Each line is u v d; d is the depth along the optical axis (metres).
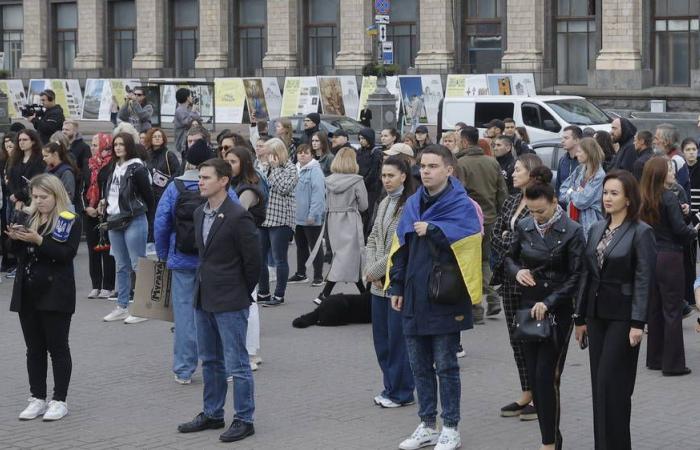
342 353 15.21
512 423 11.91
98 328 17.08
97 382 13.82
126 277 17.64
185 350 13.66
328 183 17.17
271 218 18.47
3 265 21.98
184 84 43.28
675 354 13.94
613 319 10.06
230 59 67.62
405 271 11.05
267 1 65.25
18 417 12.27
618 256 10.02
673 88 51.62
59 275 12.01
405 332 10.95
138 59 70.62
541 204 10.68
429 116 47.44
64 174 19.00
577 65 55.34
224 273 11.25
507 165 19.73
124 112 33.12
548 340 10.66
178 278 13.52
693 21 51.47
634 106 52.44
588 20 54.69
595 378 10.21
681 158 17.69
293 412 12.36
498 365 14.45
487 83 47.09
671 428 11.66
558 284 10.69
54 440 11.41
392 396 12.54
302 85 50.00
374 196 21.12
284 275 18.78
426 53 59.41
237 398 11.38
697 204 19.67
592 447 11.15
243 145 17.06
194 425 11.66
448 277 10.64
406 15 60.81
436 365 10.88
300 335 16.38
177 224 13.37
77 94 57.03
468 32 58.53
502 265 11.42
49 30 75.12
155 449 11.08
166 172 19.81
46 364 12.38
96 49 72.50
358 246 17.11
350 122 41.66
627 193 10.07
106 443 11.29
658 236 13.95
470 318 10.85
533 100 38.34
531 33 55.81
